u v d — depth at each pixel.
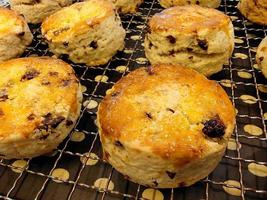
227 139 0.13
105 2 0.20
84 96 0.18
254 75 0.18
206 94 0.14
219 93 0.14
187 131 0.12
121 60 0.20
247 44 0.20
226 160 0.14
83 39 0.19
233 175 0.13
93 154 0.15
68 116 0.15
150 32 0.18
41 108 0.14
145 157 0.12
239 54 0.20
